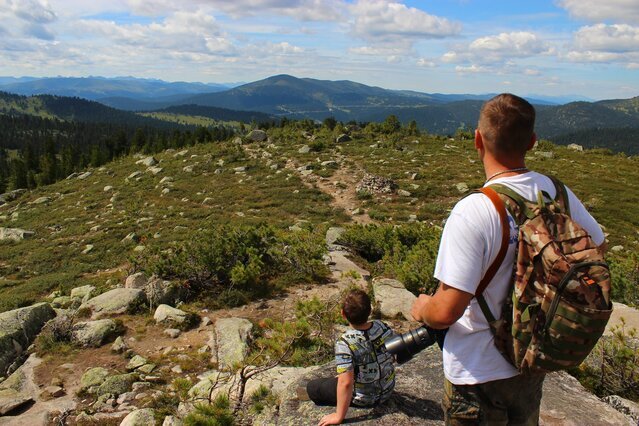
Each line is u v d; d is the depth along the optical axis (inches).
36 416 281.7
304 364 273.4
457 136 2637.8
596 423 151.4
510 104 82.9
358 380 145.5
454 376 89.3
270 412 177.6
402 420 143.6
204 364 342.0
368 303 143.3
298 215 1208.8
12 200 2142.0
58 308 532.7
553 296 72.8
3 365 359.3
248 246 547.8
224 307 457.4
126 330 410.6
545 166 1720.0
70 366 354.9
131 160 2492.6
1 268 982.4
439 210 1164.5
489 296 81.7
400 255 584.1
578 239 76.6
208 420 192.4
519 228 78.5
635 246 910.4
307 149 2033.7
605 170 1665.8
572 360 74.9
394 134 2476.6
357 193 1357.0
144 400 292.4
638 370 217.8
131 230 1152.8
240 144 2335.1
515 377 85.6
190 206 1387.8
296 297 475.2
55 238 1213.7
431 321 85.0
